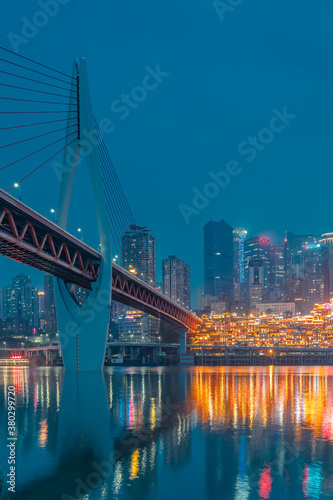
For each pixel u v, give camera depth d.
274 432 47.16
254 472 34.78
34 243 85.25
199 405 66.25
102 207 112.50
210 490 31.20
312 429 48.59
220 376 144.00
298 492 30.97
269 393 84.06
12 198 74.44
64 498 29.77
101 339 111.00
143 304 157.88
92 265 111.62
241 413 59.00
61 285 113.38
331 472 34.84
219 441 43.34
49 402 69.94
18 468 35.34
